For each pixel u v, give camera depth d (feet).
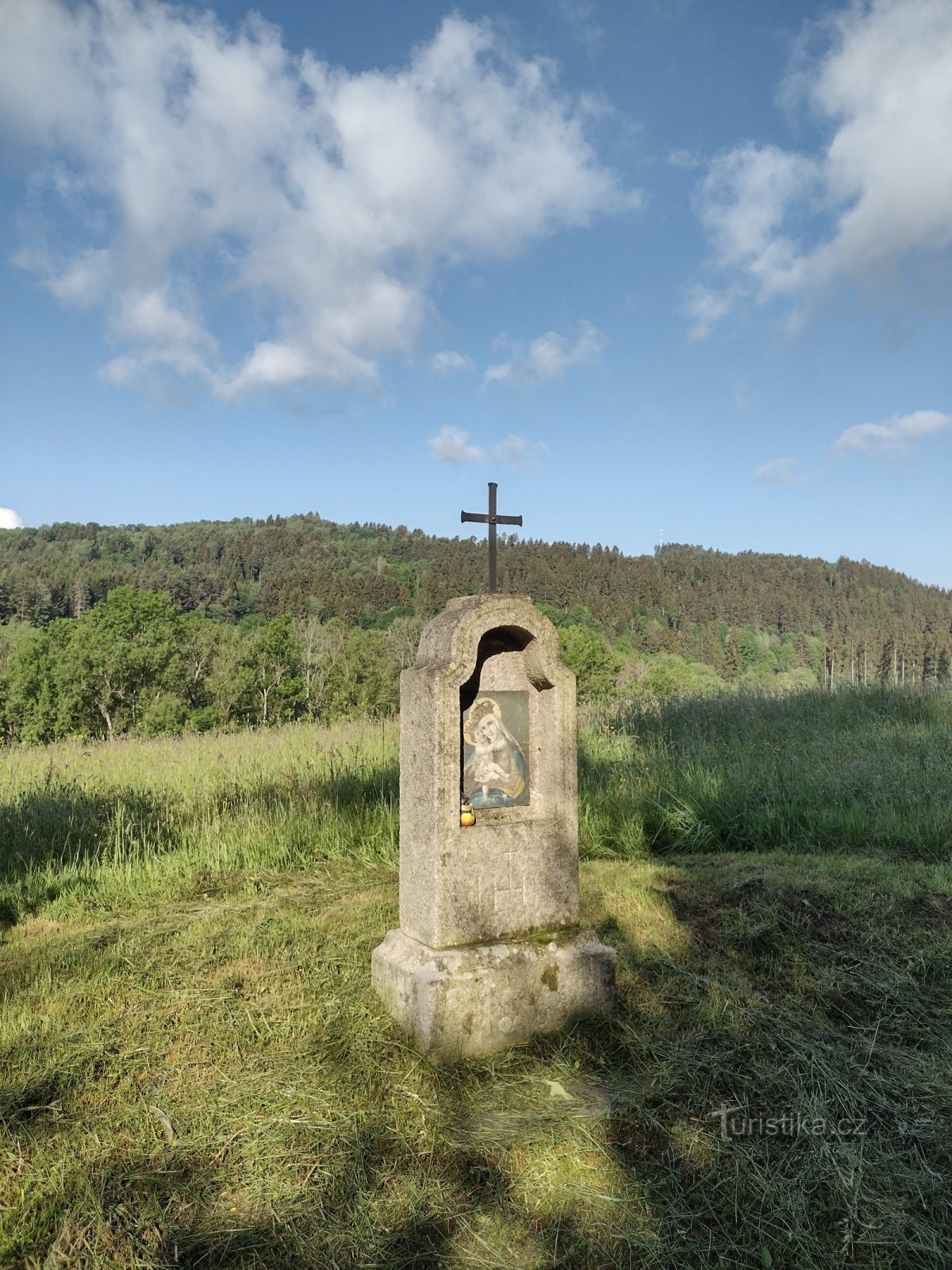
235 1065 11.73
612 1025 13.32
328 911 18.48
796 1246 8.79
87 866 21.90
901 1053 12.57
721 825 24.97
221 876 21.88
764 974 15.23
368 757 32.96
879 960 15.53
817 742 33.83
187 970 15.01
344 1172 9.59
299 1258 8.38
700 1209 9.30
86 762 36.73
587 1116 10.82
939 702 40.93
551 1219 9.06
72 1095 10.89
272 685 156.46
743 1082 11.76
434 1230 8.86
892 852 22.24
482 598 13.65
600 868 21.94
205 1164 9.65
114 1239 8.43
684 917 17.79
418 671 13.67
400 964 13.11
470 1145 10.16
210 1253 8.35
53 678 131.95
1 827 23.63
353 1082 11.40
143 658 135.33
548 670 14.02
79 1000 13.75
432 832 12.99
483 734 13.84
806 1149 10.34
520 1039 12.84
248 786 29.71
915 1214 9.29
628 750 34.14
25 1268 8.06
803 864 20.76
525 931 13.61
